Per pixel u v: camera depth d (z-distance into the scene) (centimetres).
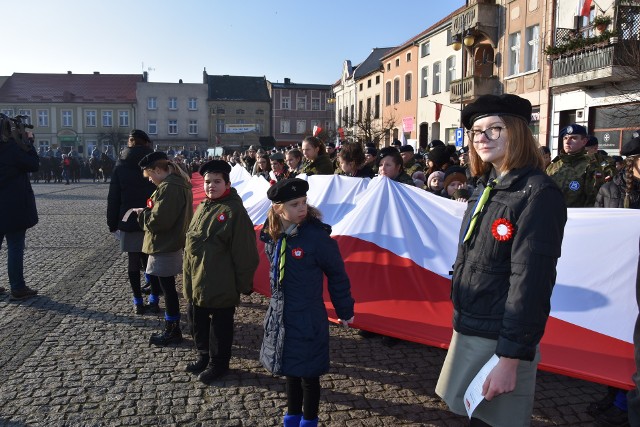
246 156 1576
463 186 568
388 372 437
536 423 357
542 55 2017
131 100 6238
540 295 200
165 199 462
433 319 432
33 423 348
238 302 408
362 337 519
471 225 228
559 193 210
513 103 221
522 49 2152
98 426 345
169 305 486
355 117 4603
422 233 515
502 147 223
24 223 611
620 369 343
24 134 621
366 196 574
